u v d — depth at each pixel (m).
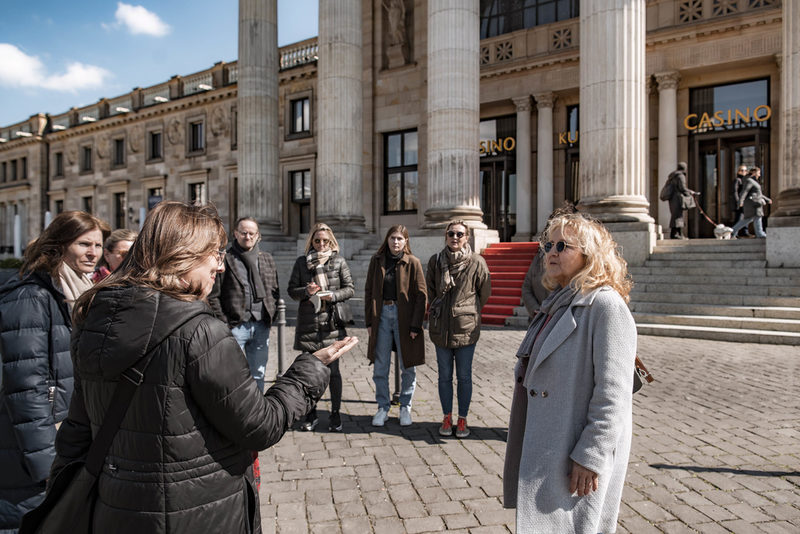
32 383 2.19
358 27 16.22
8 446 2.26
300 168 25.45
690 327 9.66
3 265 27.94
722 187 16.95
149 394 1.46
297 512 3.48
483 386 6.56
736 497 3.59
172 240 1.59
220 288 5.04
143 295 1.51
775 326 9.07
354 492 3.76
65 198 36.94
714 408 5.49
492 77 20.05
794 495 3.61
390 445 4.67
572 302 2.11
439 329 4.85
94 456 1.50
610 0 11.56
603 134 11.66
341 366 7.82
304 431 5.05
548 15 19.52
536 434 2.07
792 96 10.80
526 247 14.02
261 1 17.98
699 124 17.17
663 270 10.98
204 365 1.49
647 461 4.19
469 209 13.68
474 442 4.72
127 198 32.94
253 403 1.55
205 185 29.20
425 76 21.05
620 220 11.53
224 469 1.56
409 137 21.98
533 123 19.61
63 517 1.54
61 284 2.42
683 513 3.38
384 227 22.36
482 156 21.00
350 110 15.95
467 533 3.20
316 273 5.13
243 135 18.02
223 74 28.39
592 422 1.96
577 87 18.41
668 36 16.73
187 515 1.48
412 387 5.21
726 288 10.23
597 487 1.94
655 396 5.93
